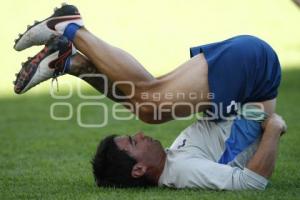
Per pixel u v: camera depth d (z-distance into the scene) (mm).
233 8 64250
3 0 63125
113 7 63656
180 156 16609
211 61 16734
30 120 29641
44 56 17188
